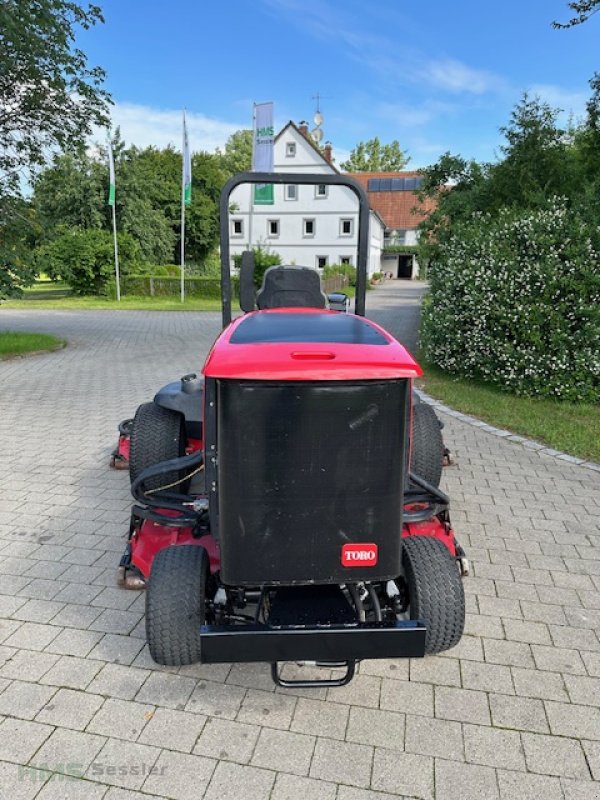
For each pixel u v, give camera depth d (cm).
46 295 3206
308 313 311
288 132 3728
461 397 802
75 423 680
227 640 221
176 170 4412
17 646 296
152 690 268
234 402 212
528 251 810
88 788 221
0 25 1016
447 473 533
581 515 450
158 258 3962
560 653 296
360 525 225
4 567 368
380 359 218
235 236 4056
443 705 261
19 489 487
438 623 257
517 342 810
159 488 354
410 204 5353
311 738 243
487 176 1310
